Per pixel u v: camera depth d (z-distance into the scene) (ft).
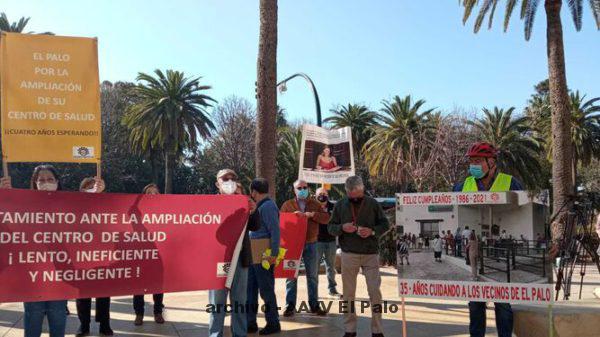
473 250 16.29
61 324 15.60
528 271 15.76
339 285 36.09
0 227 14.40
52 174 16.43
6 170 17.22
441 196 16.67
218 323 17.51
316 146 30.96
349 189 19.66
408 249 16.92
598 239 29.63
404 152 117.29
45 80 17.84
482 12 69.41
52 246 14.94
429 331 21.71
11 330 21.90
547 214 15.70
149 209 16.24
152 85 143.02
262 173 32.53
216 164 188.96
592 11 63.36
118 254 15.76
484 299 16.11
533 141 111.65
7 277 14.43
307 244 25.30
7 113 17.34
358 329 22.18
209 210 17.01
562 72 57.77
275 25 33.14
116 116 197.36
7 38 17.52
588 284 38.96
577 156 124.98
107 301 21.22
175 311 26.61
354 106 148.05
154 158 178.50
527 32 68.59
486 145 17.40
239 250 17.29
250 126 180.65
